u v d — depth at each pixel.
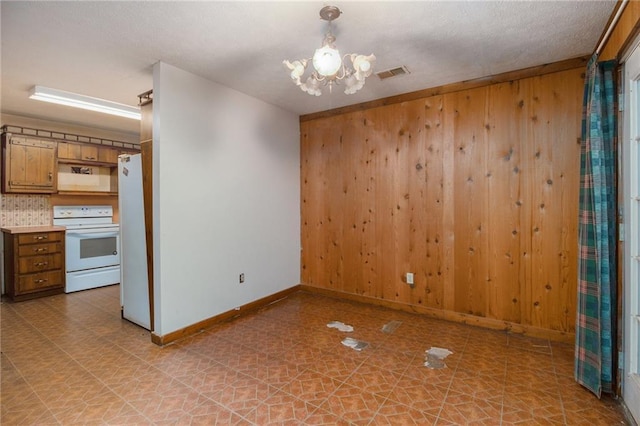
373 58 1.94
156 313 2.80
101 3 1.93
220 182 3.30
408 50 2.57
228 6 1.97
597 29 2.25
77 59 2.68
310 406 1.93
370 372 2.32
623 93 1.92
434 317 3.43
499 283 3.09
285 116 4.18
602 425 1.76
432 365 2.42
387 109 3.71
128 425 1.76
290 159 4.28
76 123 4.74
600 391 1.98
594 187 2.00
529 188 2.94
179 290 2.91
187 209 2.97
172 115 2.84
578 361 2.16
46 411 1.88
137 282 3.19
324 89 3.42
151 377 2.25
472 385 2.15
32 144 4.30
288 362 2.47
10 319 3.39
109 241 4.87
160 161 2.76
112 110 3.92
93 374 2.29
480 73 3.04
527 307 2.97
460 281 3.29
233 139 3.44
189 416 1.84
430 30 2.27
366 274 3.92
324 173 4.24
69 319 3.40
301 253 4.49
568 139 2.77
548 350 2.66
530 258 2.95
